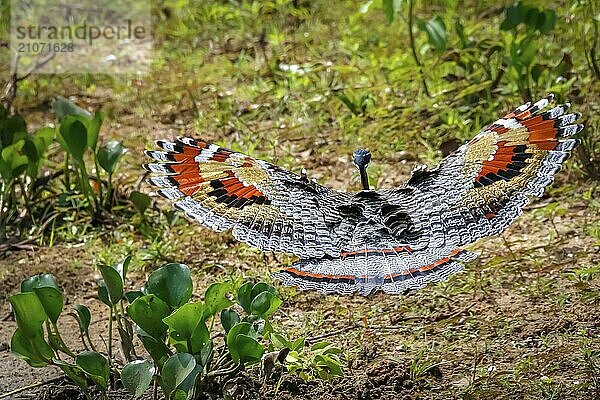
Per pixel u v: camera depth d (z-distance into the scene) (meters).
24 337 6.19
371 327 7.62
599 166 9.89
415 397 6.71
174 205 5.06
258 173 5.12
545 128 5.16
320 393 6.79
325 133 11.23
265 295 6.55
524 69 10.84
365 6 11.59
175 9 15.66
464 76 11.53
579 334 7.32
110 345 6.82
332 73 12.47
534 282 8.10
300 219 5.01
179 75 13.40
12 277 8.86
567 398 6.57
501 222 5.05
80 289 8.71
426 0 14.66
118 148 9.92
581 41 11.55
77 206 9.89
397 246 4.90
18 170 9.57
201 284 8.64
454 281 8.06
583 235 8.86
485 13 14.42
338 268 4.83
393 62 12.16
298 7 15.17
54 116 12.95
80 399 6.86
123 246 9.28
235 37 14.64
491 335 7.39
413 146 10.64
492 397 6.60
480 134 5.22
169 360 6.04
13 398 6.96
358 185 9.97
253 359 6.25
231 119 11.89
